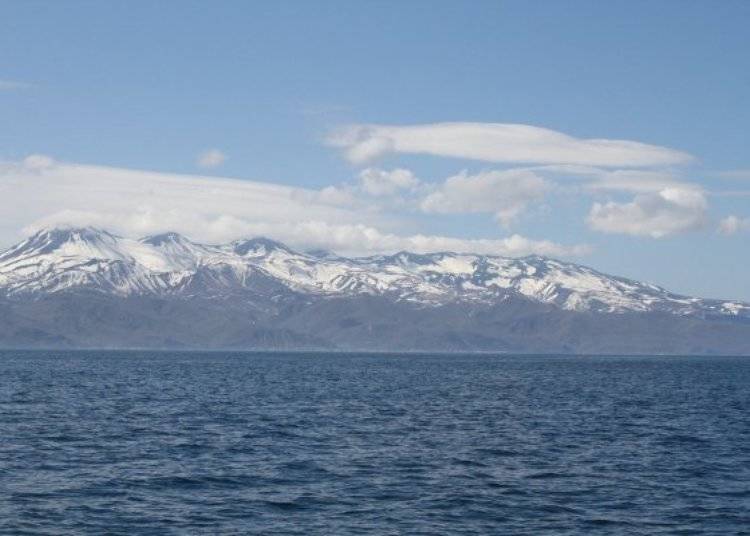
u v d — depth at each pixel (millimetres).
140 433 106438
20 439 99125
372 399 173625
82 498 67125
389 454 91688
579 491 72562
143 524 59844
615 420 133000
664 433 114938
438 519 62406
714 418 137625
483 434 111750
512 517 63250
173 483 73500
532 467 84562
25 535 56719
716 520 63000
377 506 66062
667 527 60906
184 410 139625
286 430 112062
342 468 82000
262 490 71125
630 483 76250
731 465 86625
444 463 86125
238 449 93375
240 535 57438
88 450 91125
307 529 59125
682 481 77312
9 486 70875
